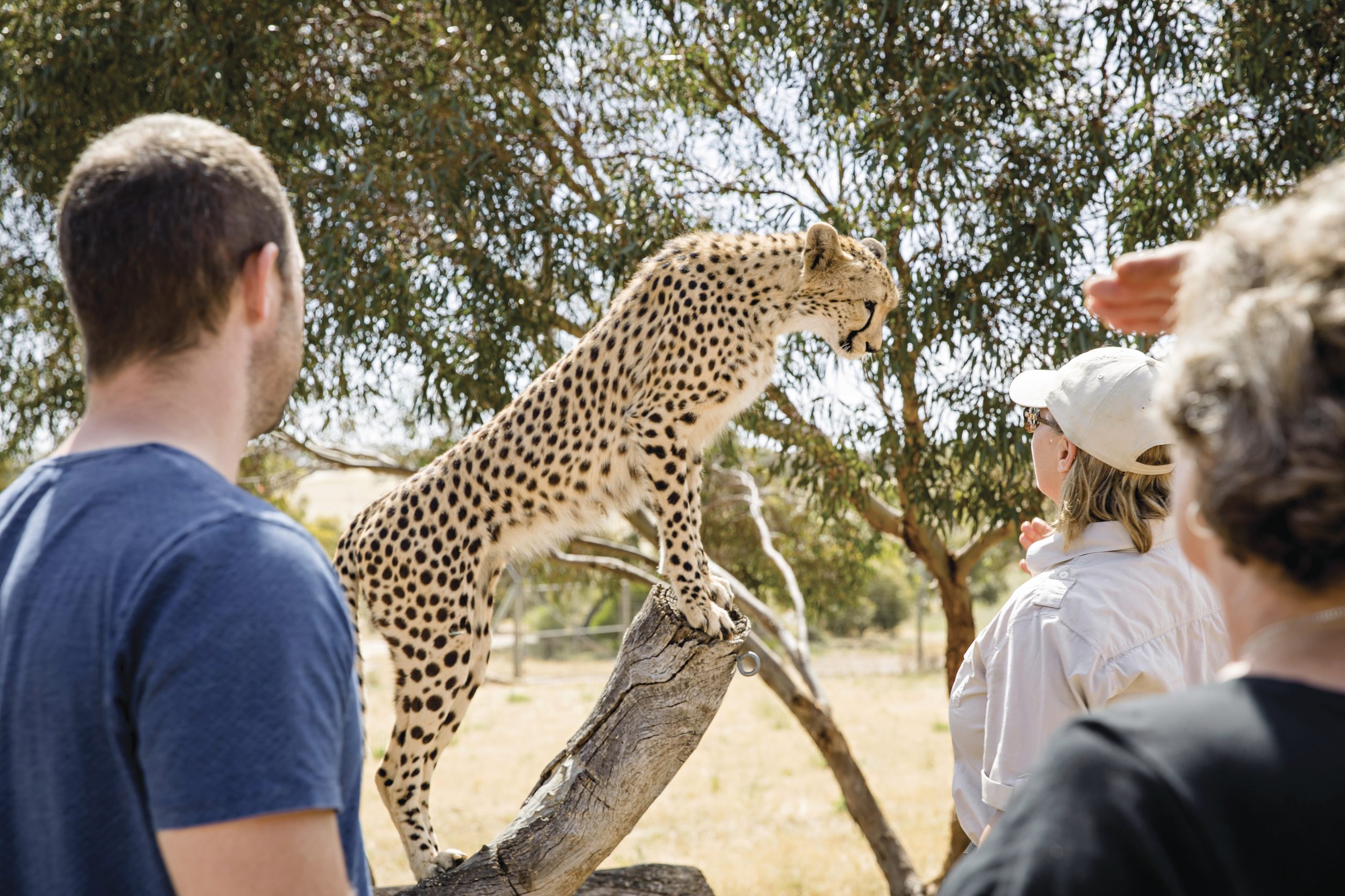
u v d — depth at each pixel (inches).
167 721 36.7
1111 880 29.3
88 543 39.5
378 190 214.8
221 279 44.3
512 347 230.1
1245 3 195.8
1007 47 204.5
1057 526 85.0
